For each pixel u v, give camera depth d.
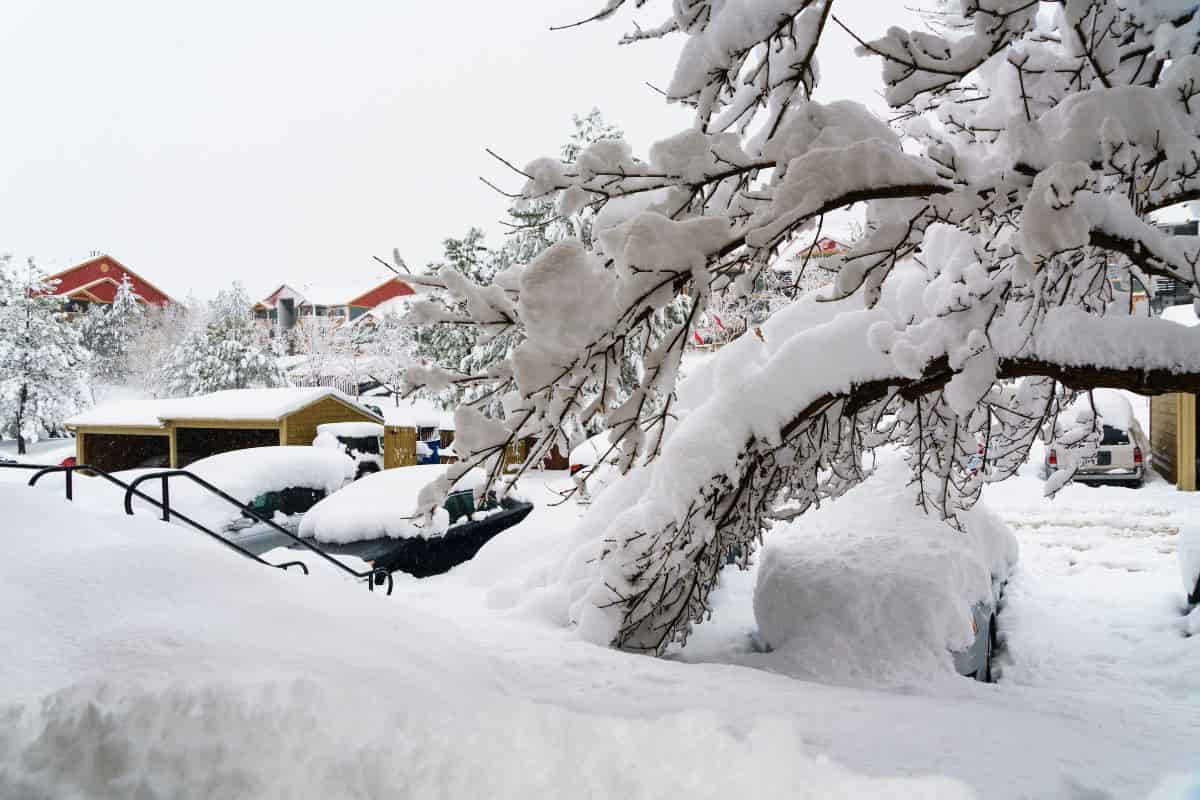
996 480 7.59
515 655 5.59
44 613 3.50
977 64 4.23
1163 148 4.04
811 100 4.68
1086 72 4.78
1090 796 3.09
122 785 2.47
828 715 4.25
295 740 2.66
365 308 74.81
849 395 5.92
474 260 23.67
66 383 43.03
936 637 6.17
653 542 6.25
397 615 4.95
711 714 3.21
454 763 2.66
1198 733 4.84
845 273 4.44
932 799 2.65
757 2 4.20
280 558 8.23
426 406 26.17
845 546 7.00
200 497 11.01
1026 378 7.09
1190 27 4.27
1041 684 7.22
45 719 2.69
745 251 4.59
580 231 5.47
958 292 4.86
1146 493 16.33
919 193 4.35
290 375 55.53
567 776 2.64
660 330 12.53
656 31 4.92
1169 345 4.66
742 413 6.22
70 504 4.83
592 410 4.57
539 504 12.80
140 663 3.20
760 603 6.95
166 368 48.56
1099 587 10.16
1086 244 3.85
